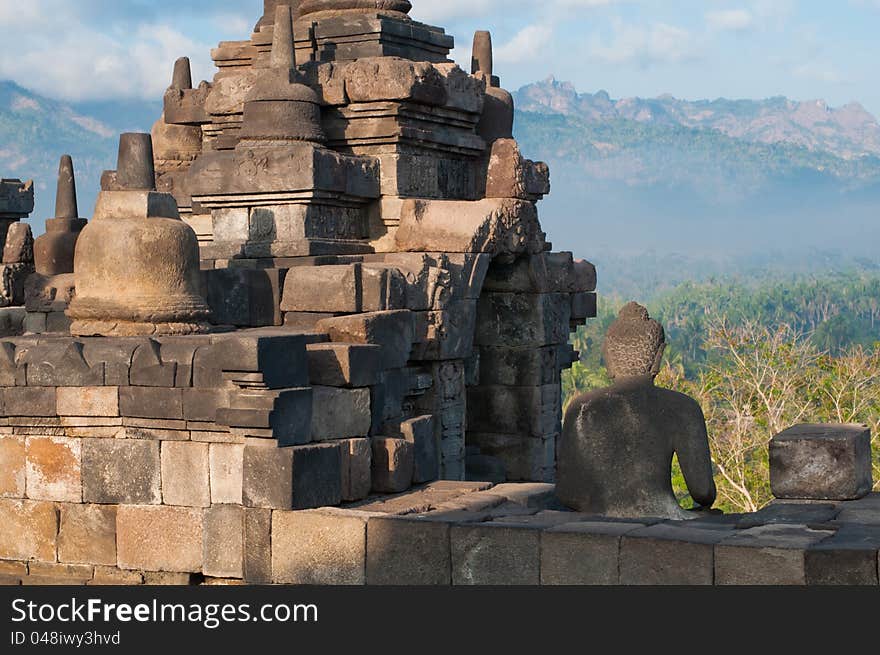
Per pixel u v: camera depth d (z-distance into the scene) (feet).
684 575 26.30
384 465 34.91
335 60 52.47
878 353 96.32
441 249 46.80
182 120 57.41
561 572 27.68
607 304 418.51
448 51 56.80
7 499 33.68
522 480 53.88
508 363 54.13
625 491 30.19
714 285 540.93
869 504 30.91
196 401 31.71
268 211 46.55
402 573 29.48
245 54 57.82
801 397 97.09
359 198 49.11
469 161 56.03
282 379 31.83
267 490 30.83
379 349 35.99
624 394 30.60
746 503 86.84
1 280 58.90
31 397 33.19
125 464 32.53
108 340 33.42
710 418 95.04
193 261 35.94
